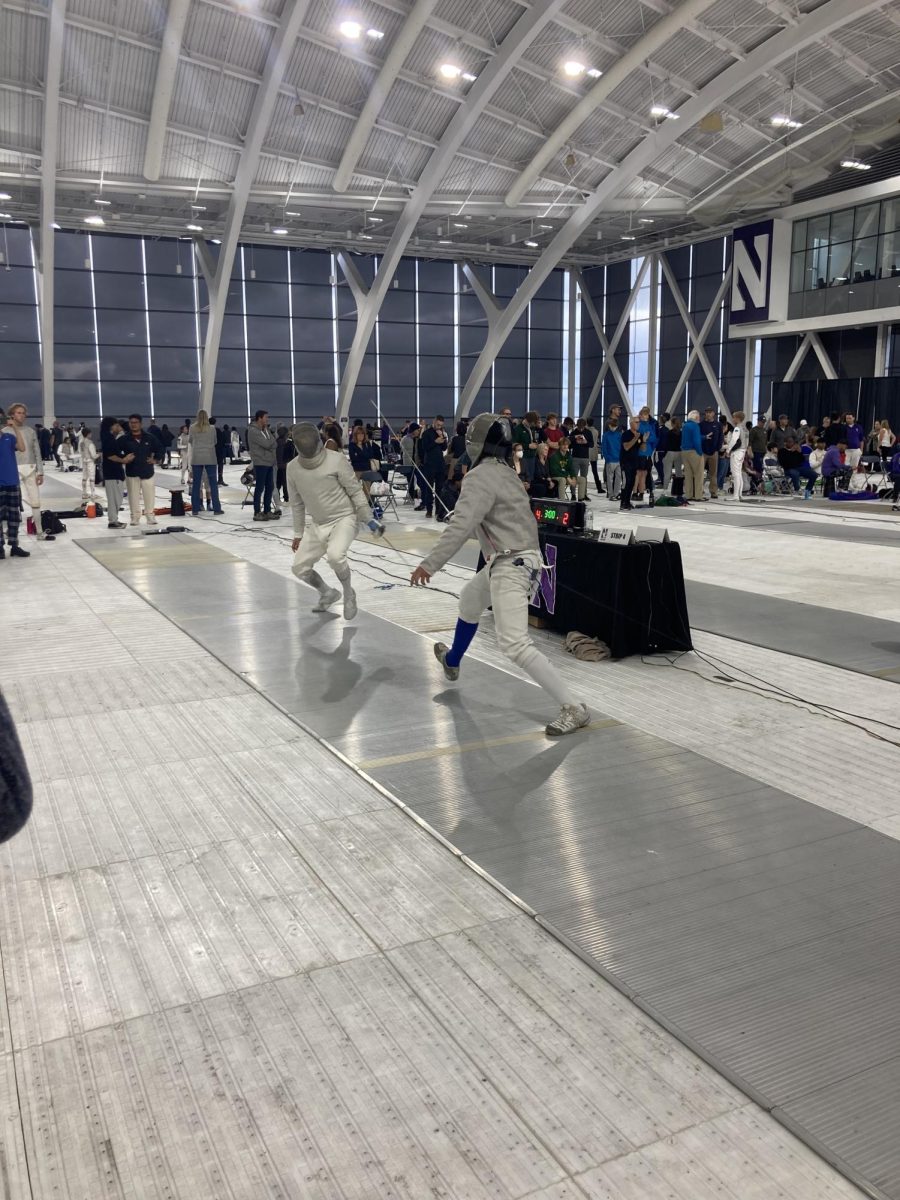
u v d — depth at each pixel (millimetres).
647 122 22219
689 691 4938
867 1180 1715
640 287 33844
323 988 2350
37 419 30484
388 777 3727
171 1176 1758
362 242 30094
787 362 27422
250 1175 1758
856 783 3668
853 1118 1877
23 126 20875
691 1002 2264
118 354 30922
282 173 23500
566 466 14117
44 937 2600
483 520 4258
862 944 2518
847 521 13031
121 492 12430
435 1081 2008
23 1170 1771
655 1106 1927
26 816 1091
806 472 17359
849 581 8102
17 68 19109
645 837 3180
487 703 4707
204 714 4559
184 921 2678
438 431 13562
